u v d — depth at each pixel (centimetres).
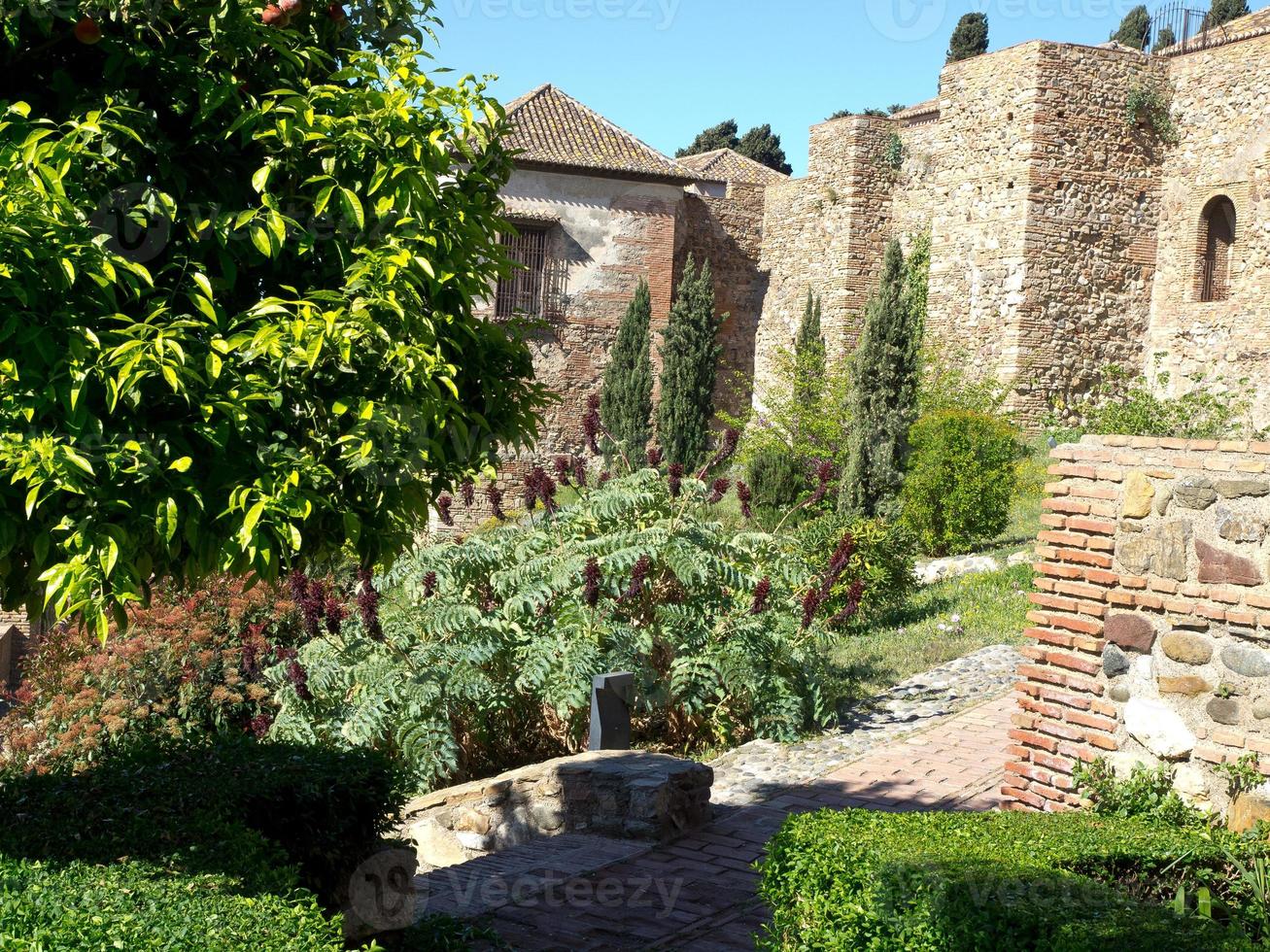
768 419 2381
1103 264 2366
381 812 541
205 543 342
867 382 1845
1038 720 627
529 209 2577
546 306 2597
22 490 317
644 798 692
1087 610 605
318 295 361
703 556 971
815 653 988
